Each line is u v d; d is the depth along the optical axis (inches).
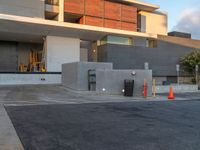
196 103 558.3
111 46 1373.0
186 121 333.1
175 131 274.1
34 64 1429.6
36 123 302.4
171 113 402.3
